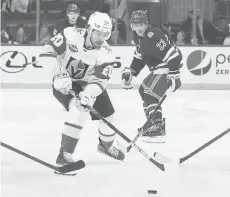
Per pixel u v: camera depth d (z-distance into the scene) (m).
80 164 8.24
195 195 7.18
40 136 11.84
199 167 8.95
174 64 11.39
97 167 8.88
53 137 11.72
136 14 11.58
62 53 8.27
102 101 8.85
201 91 21.91
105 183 7.82
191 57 22.64
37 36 23.03
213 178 8.20
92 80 8.31
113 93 21.03
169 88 11.50
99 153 10.03
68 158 8.49
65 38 8.17
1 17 23.12
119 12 23.17
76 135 8.45
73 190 7.40
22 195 7.12
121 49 22.69
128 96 20.02
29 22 23.28
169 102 18.27
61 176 8.23
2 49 22.73
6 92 21.20
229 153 10.17
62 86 8.02
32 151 10.16
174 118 14.80
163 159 9.34
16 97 19.52
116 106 17.19
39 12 22.94
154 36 11.51
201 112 15.95
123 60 22.69
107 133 9.10
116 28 22.95
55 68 8.14
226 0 23.00
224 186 7.69
